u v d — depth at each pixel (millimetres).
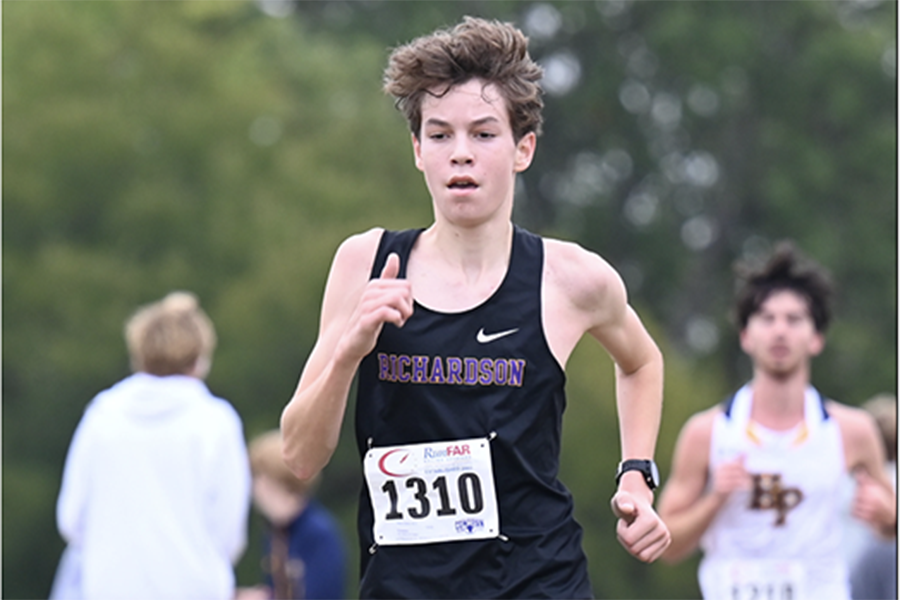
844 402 80500
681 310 88812
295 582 18859
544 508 9703
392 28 92312
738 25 85000
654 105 90312
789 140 87938
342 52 89188
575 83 90500
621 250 91062
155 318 17641
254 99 77625
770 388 16984
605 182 91625
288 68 85250
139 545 16828
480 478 9602
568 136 91188
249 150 76875
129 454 16984
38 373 70375
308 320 68625
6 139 74375
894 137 86125
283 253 70750
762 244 88188
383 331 9766
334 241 70562
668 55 85250
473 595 9562
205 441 17062
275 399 68688
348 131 80125
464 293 9828
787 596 16672
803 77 86562
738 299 17234
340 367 9422
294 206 75375
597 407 66250
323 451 9820
